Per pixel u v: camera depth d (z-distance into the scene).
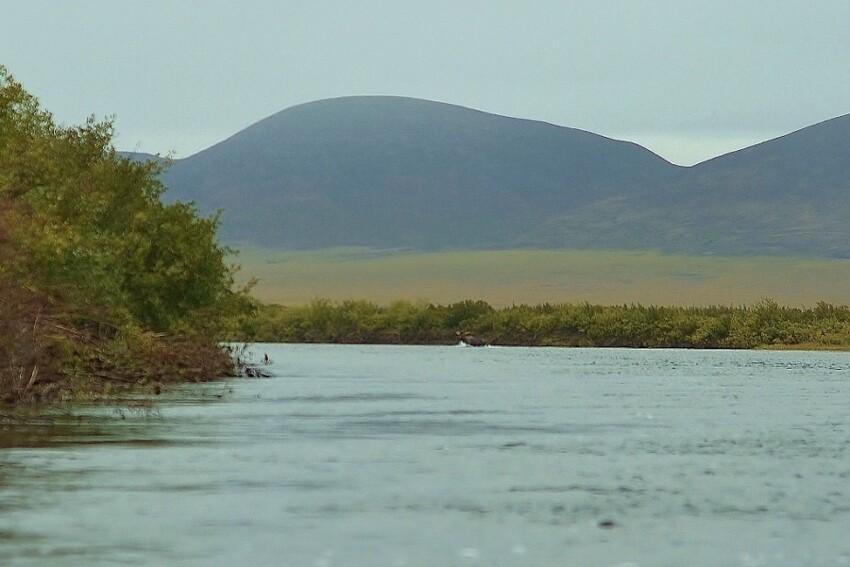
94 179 158.75
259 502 61.34
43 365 114.06
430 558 49.91
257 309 183.38
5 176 122.88
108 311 132.88
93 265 131.50
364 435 93.88
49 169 130.12
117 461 75.19
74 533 53.34
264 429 96.56
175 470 71.62
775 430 102.12
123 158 168.75
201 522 56.12
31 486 65.06
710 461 79.50
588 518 58.38
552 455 82.12
